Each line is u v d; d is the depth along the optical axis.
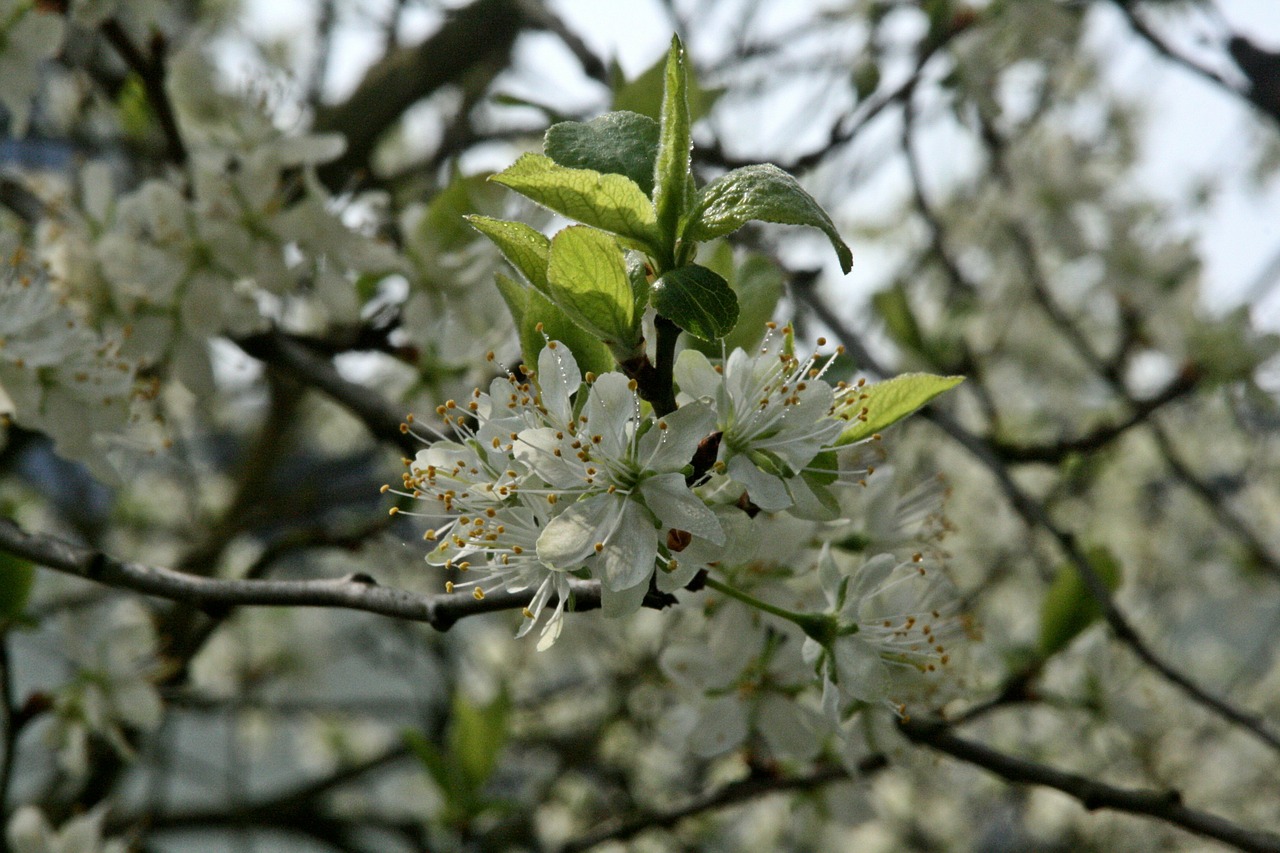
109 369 0.55
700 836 0.96
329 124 0.93
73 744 0.60
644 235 0.46
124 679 0.60
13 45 0.59
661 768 1.06
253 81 0.60
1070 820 1.10
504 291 0.48
